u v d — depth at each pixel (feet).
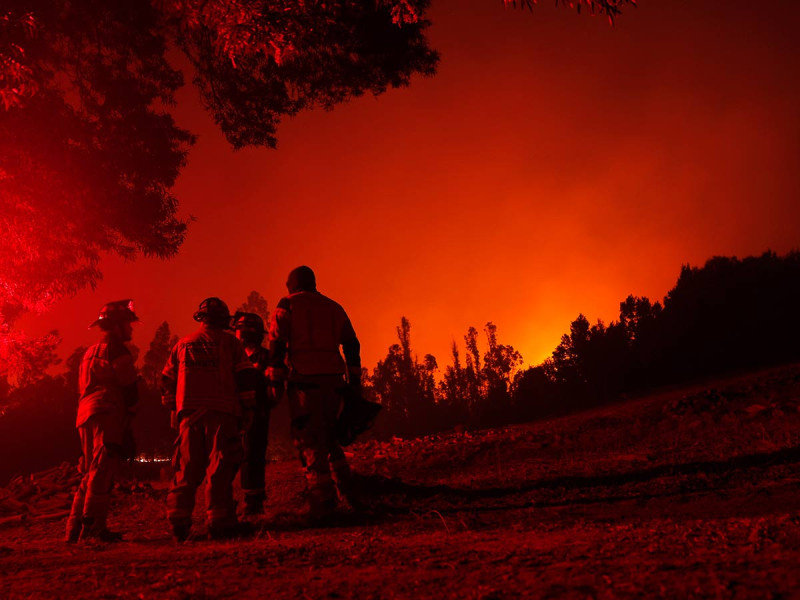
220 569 11.08
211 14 25.44
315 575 10.04
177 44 49.34
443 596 7.99
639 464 27.71
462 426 45.19
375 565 10.62
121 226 48.03
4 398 136.56
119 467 18.24
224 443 16.80
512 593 7.80
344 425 19.40
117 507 25.68
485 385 302.04
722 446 30.40
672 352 119.75
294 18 26.55
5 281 48.03
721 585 6.98
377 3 28.73
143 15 46.80
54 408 155.22
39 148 44.21
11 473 139.33
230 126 52.44
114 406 17.99
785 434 31.17
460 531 15.07
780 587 6.77
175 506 16.44
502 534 13.80
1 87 22.50
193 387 16.81
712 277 119.75
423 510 20.02
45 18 42.27
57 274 48.62
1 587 10.76
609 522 15.12
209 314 17.61
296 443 19.30
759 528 10.37
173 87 50.75
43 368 57.41
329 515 18.70
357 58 49.47
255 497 20.74
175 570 11.23
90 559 13.61
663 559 8.93
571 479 24.58
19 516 24.67
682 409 40.22
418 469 31.99
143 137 48.65
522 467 29.71
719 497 19.07
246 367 17.40
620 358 156.15
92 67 47.52
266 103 51.60
